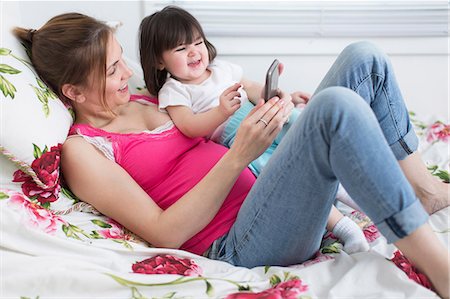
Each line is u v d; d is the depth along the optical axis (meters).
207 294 1.04
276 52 2.16
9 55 1.29
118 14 2.08
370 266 1.08
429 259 1.00
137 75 1.77
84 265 1.07
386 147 0.98
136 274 1.07
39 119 1.22
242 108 1.61
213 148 1.41
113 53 1.32
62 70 1.30
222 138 1.59
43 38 1.32
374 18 2.16
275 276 1.11
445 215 1.31
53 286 1.04
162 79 1.67
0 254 1.08
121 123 1.42
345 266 1.12
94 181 1.23
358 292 1.03
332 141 0.98
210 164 1.34
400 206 0.98
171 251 1.18
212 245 1.26
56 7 2.04
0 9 1.68
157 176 1.33
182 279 1.06
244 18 2.13
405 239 1.00
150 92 1.68
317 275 1.10
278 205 1.11
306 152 1.03
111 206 1.22
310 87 2.24
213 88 1.61
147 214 1.20
